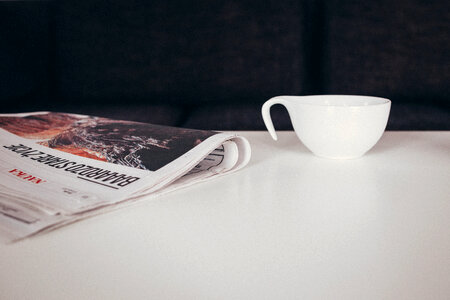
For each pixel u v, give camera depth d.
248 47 1.54
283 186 0.37
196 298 0.20
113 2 1.56
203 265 0.23
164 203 0.33
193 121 1.31
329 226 0.28
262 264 0.23
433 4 1.46
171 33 1.56
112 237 0.27
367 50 1.49
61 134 0.51
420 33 1.47
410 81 1.48
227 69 1.55
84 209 0.28
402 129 1.23
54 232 0.28
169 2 1.56
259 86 1.54
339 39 1.50
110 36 1.56
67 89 1.58
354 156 0.47
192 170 0.41
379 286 0.21
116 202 0.30
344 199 0.34
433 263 0.23
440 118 1.25
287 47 1.53
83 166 0.39
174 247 0.25
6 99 1.46
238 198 0.34
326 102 0.52
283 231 0.27
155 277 0.22
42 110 1.40
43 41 1.59
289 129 1.25
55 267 0.23
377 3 1.49
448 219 0.29
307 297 0.20
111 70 1.57
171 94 1.58
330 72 1.51
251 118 1.31
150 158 0.39
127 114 1.35
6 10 1.52
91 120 0.60
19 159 0.41
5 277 0.22
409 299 0.19
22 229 0.26
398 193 0.35
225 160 0.43
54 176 0.36
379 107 0.43
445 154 0.49
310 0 1.61
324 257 0.24
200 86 1.56
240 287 0.21
